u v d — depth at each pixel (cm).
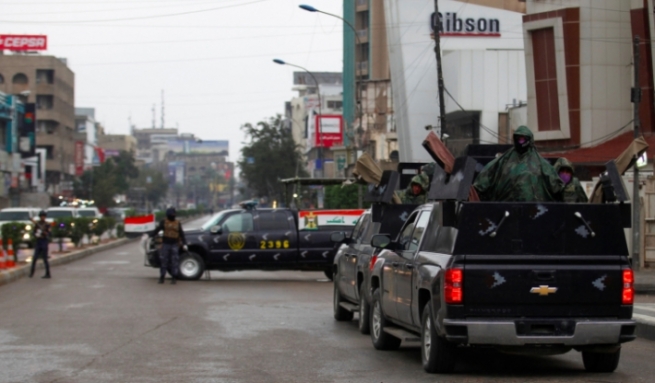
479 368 1002
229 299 1880
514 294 873
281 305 1759
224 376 941
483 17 4719
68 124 10762
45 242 2467
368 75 6931
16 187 7112
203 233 2398
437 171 959
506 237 880
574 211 887
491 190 979
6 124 7038
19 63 9906
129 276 2578
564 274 880
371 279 1227
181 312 1609
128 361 1043
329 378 930
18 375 945
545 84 3509
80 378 927
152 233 2416
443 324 877
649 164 2881
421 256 983
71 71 11025
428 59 4684
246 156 7169
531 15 3525
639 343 1264
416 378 925
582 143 3416
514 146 983
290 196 4244
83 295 1947
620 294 888
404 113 4731
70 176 10644
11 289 2100
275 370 982
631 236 2584
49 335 1280
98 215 5153
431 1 4712
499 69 4416
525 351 907
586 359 975
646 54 3172
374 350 1151
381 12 6756
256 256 2397
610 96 3400
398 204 1330
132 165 13725
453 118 4612
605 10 3397
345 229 2431
